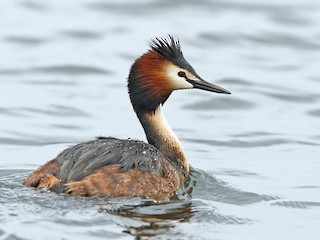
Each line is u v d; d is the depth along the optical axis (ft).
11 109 65.72
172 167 44.98
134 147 43.04
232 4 101.40
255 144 59.21
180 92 73.10
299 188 47.83
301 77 77.61
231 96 71.41
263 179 49.83
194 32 90.53
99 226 37.45
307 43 88.43
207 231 38.17
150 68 47.34
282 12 98.27
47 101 68.44
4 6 99.30
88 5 100.63
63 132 60.90
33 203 39.45
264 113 67.77
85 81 75.36
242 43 88.07
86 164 41.24
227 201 44.27
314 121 65.51
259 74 78.13
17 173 48.65
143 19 95.66
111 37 88.74
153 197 41.98
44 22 93.45
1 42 86.12
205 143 59.06
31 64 79.36
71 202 39.78
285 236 38.50
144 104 47.75
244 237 37.99
